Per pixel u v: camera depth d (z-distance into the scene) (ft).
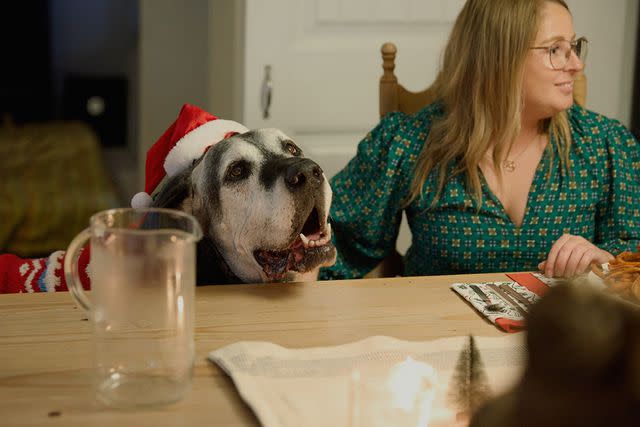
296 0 8.30
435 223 5.79
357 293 4.13
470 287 4.17
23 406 2.84
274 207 4.18
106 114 21.16
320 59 8.46
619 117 9.10
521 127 5.73
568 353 1.52
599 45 8.88
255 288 4.18
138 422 2.75
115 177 18.60
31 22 21.15
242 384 2.93
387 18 8.49
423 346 3.36
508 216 5.74
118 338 2.85
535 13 5.40
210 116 5.20
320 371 3.11
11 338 3.45
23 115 21.70
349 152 8.64
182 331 2.86
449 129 5.74
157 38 14.83
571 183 5.75
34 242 11.85
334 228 6.01
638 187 5.93
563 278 4.40
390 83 6.61
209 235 4.69
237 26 9.30
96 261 2.83
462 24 5.77
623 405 1.51
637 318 1.51
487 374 3.11
